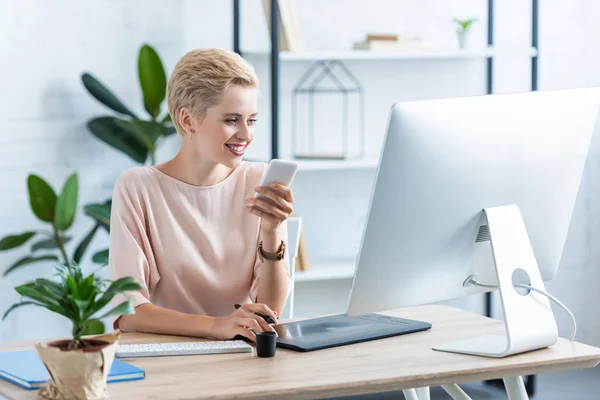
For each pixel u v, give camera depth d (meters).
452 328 2.42
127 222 2.49
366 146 4.57
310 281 4.57
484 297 4.84
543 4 4.79
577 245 4.98
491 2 4.59
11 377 1.92
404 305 2.17
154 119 4.04
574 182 2.30
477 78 4.72
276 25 3.91
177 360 2.08
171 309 2.52
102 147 4.20
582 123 2.26
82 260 4.23
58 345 1.79
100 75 4.16
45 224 4.14
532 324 2.15
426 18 4.60
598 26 4.87
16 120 4.05
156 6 4.21
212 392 1.83
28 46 4.04
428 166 2.01
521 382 2.18
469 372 2.03
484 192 2.12
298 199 4.52
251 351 2.17
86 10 4.11
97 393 1.77
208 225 2.57
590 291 5.02
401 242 2.06
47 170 4.12
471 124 2.05
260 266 2.56
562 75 4.85
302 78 4.46
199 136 2.44
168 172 2.59
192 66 2.42
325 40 4.46
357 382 1.92
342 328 2.35
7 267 4.09
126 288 1.80
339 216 4.59
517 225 2.17
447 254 2.14
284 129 4.46
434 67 4.64
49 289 1.78
